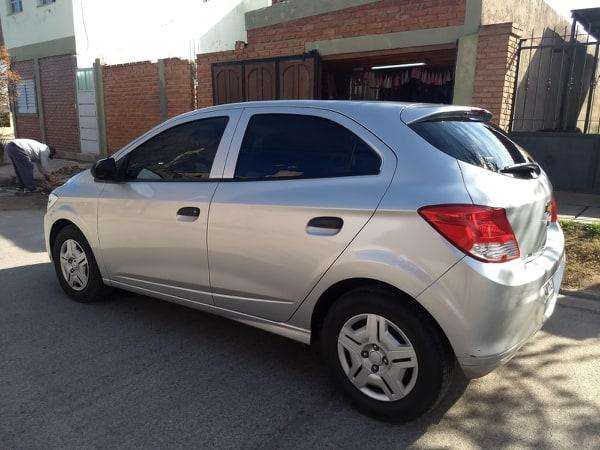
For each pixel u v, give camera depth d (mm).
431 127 2941
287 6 10695
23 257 6152
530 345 3850
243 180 3371
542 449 2674
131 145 4117
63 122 16234
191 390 3213
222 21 17766
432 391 2699
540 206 2984
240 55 11719
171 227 3658
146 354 3689
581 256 5539
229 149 3508
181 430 2805
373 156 2910
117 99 14328
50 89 16281
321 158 3102
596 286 4855
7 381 3293
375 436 2773
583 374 3434
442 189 2627
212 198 3443
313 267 2979
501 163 3014
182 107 12844
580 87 13023
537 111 10836
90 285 4520
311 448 2672
